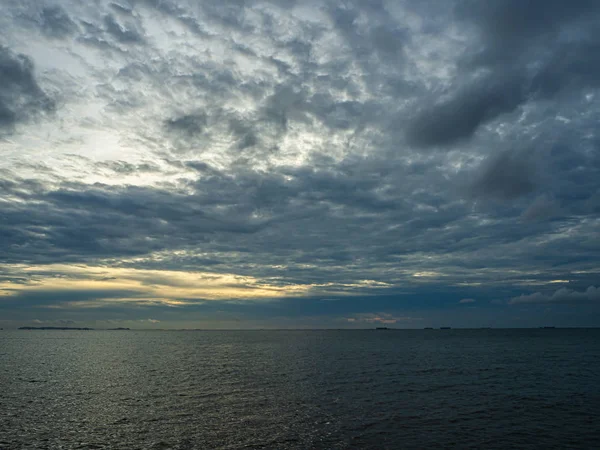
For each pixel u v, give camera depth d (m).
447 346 120.12
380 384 45.56
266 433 26.03
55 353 96.56
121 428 27.31
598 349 100.19
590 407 33.00
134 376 53.44
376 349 109.50
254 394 39.59
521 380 47.66
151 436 25.52
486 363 67.75
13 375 54.28
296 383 46.66
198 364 69.56
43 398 37.62
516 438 24.83
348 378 50.69
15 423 28.56
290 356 86.81
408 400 36.16
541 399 36.28
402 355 87.19
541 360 71.88
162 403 35.34
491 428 26.94
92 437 25.36
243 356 87.12
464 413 31.05
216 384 46.12
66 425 28.09
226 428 27.23
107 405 34.50
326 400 36.41
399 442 24.11
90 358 82.12
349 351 101.88
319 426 27.62
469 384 44.94
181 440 24.67
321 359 78.69
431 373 55.06
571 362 67.94
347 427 27.31
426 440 24.48
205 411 32.16
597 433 25.78
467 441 24.28
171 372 57.91
